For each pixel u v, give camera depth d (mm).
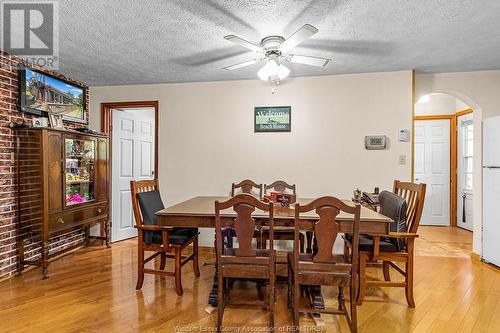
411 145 3457
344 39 2555
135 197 2600
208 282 2744
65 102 3553
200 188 3926
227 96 3855
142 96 4035
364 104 3562
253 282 2752
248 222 1937
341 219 2105
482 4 2004
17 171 2885
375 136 3521
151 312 2182
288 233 2896
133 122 4453
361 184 3576
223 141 3871
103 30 2385
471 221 4809
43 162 2783
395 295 2508
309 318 2131
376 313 2195
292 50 2791
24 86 2955
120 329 1955
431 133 5273
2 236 2762
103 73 3516
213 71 3459
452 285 2682
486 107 3402
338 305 2303
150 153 4773
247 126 3816
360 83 3566
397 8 2055
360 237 2480
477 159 3463
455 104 5145
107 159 3773
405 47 2736
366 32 2422
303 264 1904
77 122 3779
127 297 2420
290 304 2227
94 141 3551
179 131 3965
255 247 3566
